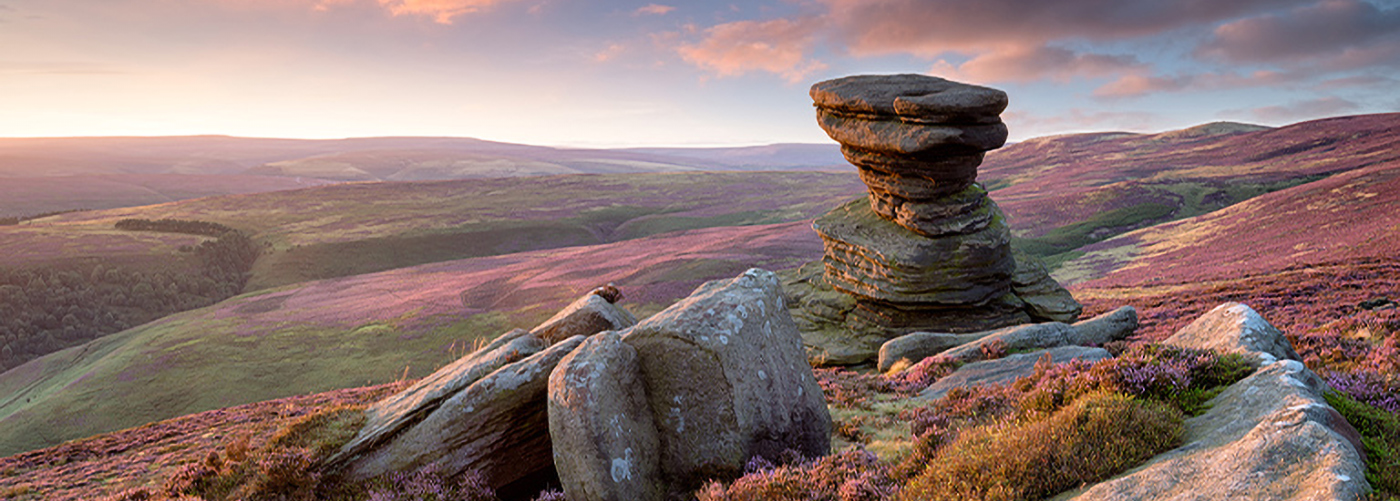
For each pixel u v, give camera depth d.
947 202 35.72
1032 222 139.50
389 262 199.00
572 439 10.22
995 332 27.25
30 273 158.50
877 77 37.38
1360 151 193.62
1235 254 79.19
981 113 32.78
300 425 13.53
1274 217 97.12
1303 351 19.20
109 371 83.75
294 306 122.25
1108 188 164.50
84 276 163.75
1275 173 175.25
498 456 12.13
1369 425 7.66
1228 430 7.43
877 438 13.62
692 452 11.02
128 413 73.19
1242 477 6.16
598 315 18.64
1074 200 155.38
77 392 78.31
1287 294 40.72
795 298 42.31
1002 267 35.91
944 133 32.53
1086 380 9.64
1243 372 9.20
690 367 11.23
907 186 35.78
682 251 144.50
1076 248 119.44
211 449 18.23
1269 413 7.41
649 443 11.00
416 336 93.50
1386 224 70.12
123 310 148.25
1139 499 6.39
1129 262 92.81
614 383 10.82
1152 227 120.50
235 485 12.21
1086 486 7.21
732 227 196.38
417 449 12.11
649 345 11.57
